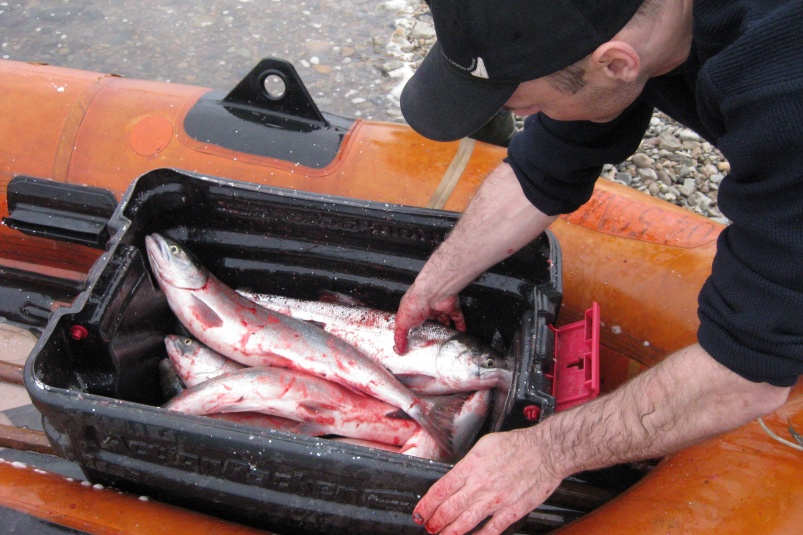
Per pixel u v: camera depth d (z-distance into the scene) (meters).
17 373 2.48
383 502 1.64
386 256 2.28
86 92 2.71
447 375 2.22
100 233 2.54
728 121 1.15
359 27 4.82
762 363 1.18
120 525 1.62
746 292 1.18
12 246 2.74
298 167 2.55
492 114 1.32
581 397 1.83
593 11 1.14
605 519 1.68
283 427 2.13
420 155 2.56
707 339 1.25
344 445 1.58
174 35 4.72
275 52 4.61
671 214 2.41
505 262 2.15
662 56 1.26
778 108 1.05
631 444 1.39
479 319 2.29
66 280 2.75
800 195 1.09
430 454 2.05
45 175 2.61
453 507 1.52
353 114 4.23
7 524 1.62
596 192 2.49
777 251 1.13
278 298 2.35
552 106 1.35
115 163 2.58
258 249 2.33
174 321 2.30
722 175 3.91
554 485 1.52
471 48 1.23
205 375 2.19
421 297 2.02
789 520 1.56
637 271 2.31
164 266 2.12
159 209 2.21
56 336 1.77
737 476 1.66
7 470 1.76
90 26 4.76
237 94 2.62
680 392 1.31
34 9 4.86
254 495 1.67
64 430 1.66
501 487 1.51
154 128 2.61
